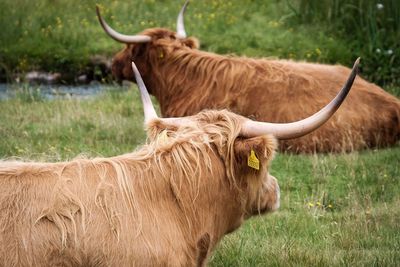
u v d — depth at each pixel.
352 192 14.30
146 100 9.29
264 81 17.75
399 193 14.46
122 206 8.02
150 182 8.30
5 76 26.97
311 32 27.83
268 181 9.03
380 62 25.02
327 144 17.30
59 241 7.68
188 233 8.42
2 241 7.55
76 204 7.84
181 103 18.22
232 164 8.61
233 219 8.94
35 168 8.05
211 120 8.83
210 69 18.05
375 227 12.62
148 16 30.19
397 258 11.18
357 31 26.80
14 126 18.86
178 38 18.89
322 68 18.42
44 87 25.91
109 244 7.82
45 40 28.47
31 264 7.58
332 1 27.94
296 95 17.61
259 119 17.55
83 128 19.11
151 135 8.89
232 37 28.19
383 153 17.08
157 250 8.04
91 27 29.38
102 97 23.39
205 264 8.82
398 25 25.73
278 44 27.39
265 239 12.09
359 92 18.02
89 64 27.23
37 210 7.72
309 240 12.18
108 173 8.20
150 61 18.73
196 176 8.47
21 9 30.05
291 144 17.30
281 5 30.22
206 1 31.50
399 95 22.86
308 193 14.70
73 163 8.24
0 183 7.81
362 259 11.22
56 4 31.11
